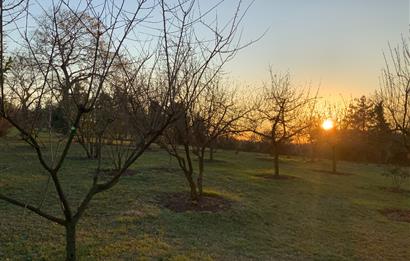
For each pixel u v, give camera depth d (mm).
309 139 35281
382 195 18906
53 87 4230
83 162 19812
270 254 8227
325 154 43469
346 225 11508
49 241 7551
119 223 9250
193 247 8047
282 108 21750
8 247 7078
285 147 43812
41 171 15820
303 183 19828
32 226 8391
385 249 9336
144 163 21891
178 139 12797
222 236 9211
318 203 14680
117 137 8406
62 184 13328
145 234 8555
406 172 22672
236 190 15578
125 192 12750
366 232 10820
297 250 8695
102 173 16391
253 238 9320
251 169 24688
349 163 39062
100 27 4035
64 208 4688
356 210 13977
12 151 22719
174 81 4418
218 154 36469
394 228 11617
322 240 9703
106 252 7188
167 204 11703
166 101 4414
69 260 4684
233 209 11695
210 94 16797
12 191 11750
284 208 13102
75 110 4777
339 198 16391
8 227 8180
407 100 13219
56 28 4016
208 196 13125
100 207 10594
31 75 4188
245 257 7836
